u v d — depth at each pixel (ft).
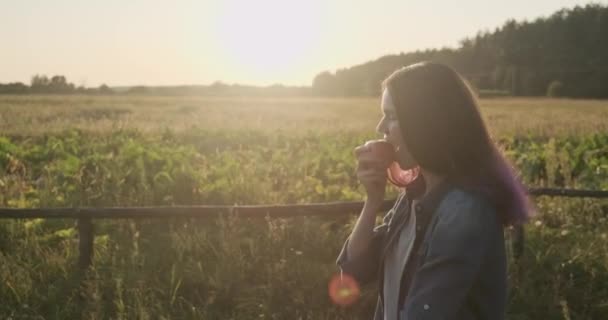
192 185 27.76
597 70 356.38
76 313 15.81
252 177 29.48
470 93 5.50
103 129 64.03
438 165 5.32
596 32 490.08
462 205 5.19
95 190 27.99
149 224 22.35
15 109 117.19
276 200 26.61
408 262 5.59
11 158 36.37
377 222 21.06
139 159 32.96
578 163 36.88
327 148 44.93
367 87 393.29
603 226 24.14
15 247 20.22
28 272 17.57
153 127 69.51
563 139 58.44
